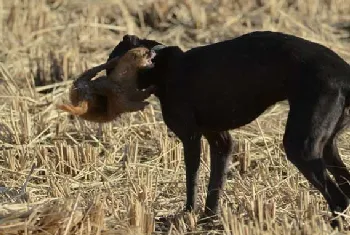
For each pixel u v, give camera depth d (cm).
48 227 2673
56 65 4638
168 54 3047
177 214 3044
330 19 5481
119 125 3981
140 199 3142
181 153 3659
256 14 5512
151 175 3375
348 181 2947
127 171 3412
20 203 2938
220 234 2895
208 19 5434
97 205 2767
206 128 3048
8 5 5534
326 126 2756
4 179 3456
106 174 3562
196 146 3042
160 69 3052
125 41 3120
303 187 3347
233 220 2725
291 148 2761
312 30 5256
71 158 3559
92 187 3372
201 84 2967
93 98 2939
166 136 3753
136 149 3666
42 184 3388
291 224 2794
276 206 3038
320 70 2772
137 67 2945
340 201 2811
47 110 4084
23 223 2638
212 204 3094
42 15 5347
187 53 3039
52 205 2820
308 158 2742
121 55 3044
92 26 5275
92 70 2966
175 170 3556
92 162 3578
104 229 2747
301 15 5497
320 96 2752
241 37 2948
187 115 3017
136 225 2848
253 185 3197
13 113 4050
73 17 5478
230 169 3581
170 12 5506
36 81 4562
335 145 2928
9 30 5238
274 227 2759
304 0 5572
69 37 5197
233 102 2930
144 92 2994
